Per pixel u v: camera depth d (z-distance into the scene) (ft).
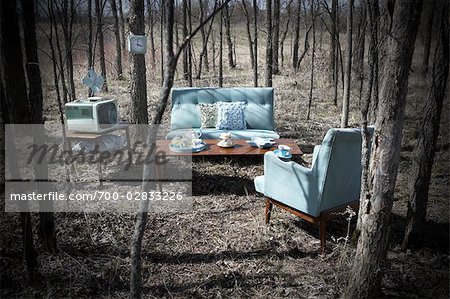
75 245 8.82
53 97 23.30
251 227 9.80
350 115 21.99
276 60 33.78
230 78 32.86
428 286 7.31
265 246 8.89
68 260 8.12
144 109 15.08
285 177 8.94
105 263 8.12
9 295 7.03
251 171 13.74
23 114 7.21
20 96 7.07
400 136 6.13
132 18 13.96
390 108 6.01
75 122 12.46
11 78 6.91
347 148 8.27
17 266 7.88
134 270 5.89
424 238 9.02
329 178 8.18
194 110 16.69
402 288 7.25
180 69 34.68
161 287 7.40
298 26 34.40
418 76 26.58
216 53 45.98
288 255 8.57
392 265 7.98
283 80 31.63
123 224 9.89
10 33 6.63
